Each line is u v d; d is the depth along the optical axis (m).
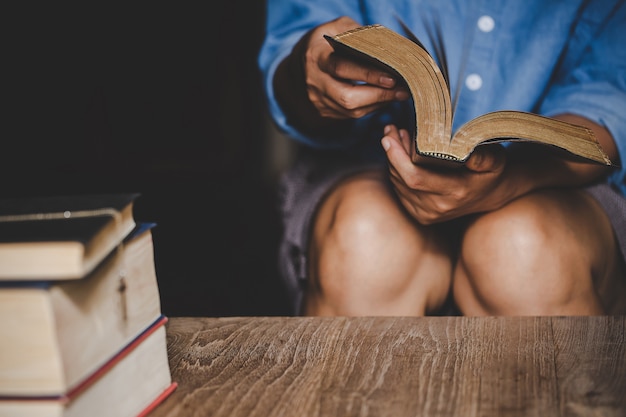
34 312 0.57
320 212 1.61
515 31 1.71
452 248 1.54
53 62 2.69
